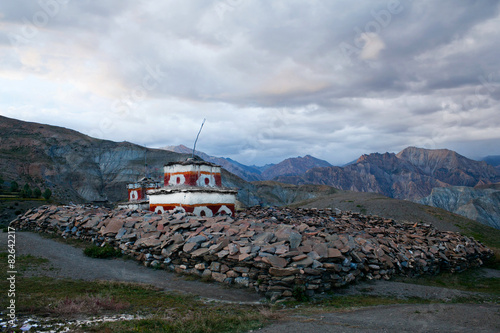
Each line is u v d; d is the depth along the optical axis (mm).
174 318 8266
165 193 22078
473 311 9414
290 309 10086
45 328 6969
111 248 17156
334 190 171500
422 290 14031
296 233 14500
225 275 13133
